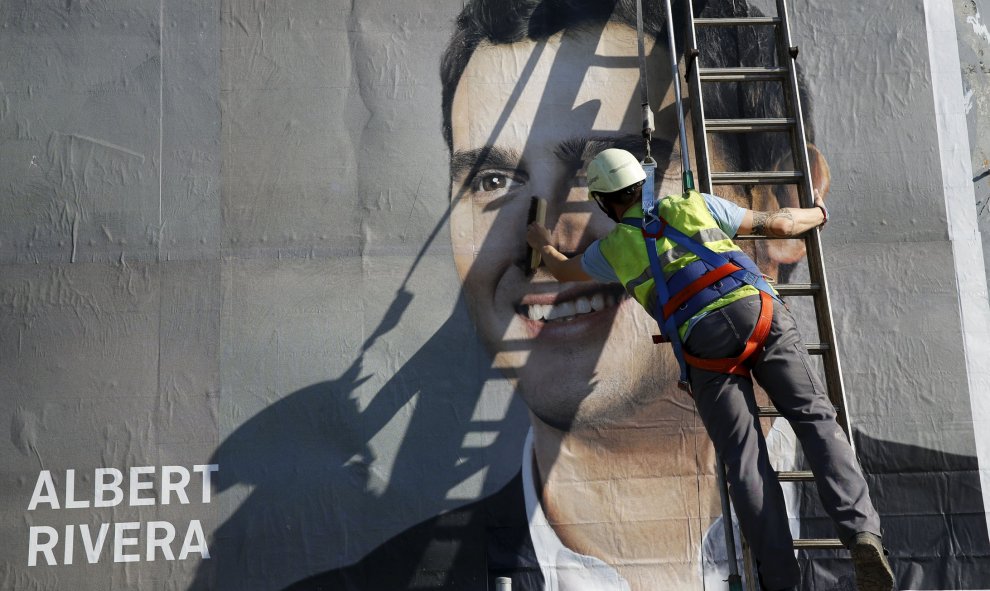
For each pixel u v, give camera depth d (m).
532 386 4.01
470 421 3.96
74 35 4.14
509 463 3.94
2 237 3.96
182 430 3.88
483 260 4.08
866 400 4.00
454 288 4.06
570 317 4.07
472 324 4.04
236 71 4.16
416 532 3.87
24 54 4.11
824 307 3.61
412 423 3.95
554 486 3.93
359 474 3.90
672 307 3.08
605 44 4.27
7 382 3.86
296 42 4.19
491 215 4.11
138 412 3.89
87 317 3.94
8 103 4.06
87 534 3.78
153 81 4.13
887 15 4.30
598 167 3.40
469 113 4.18
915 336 4.05
